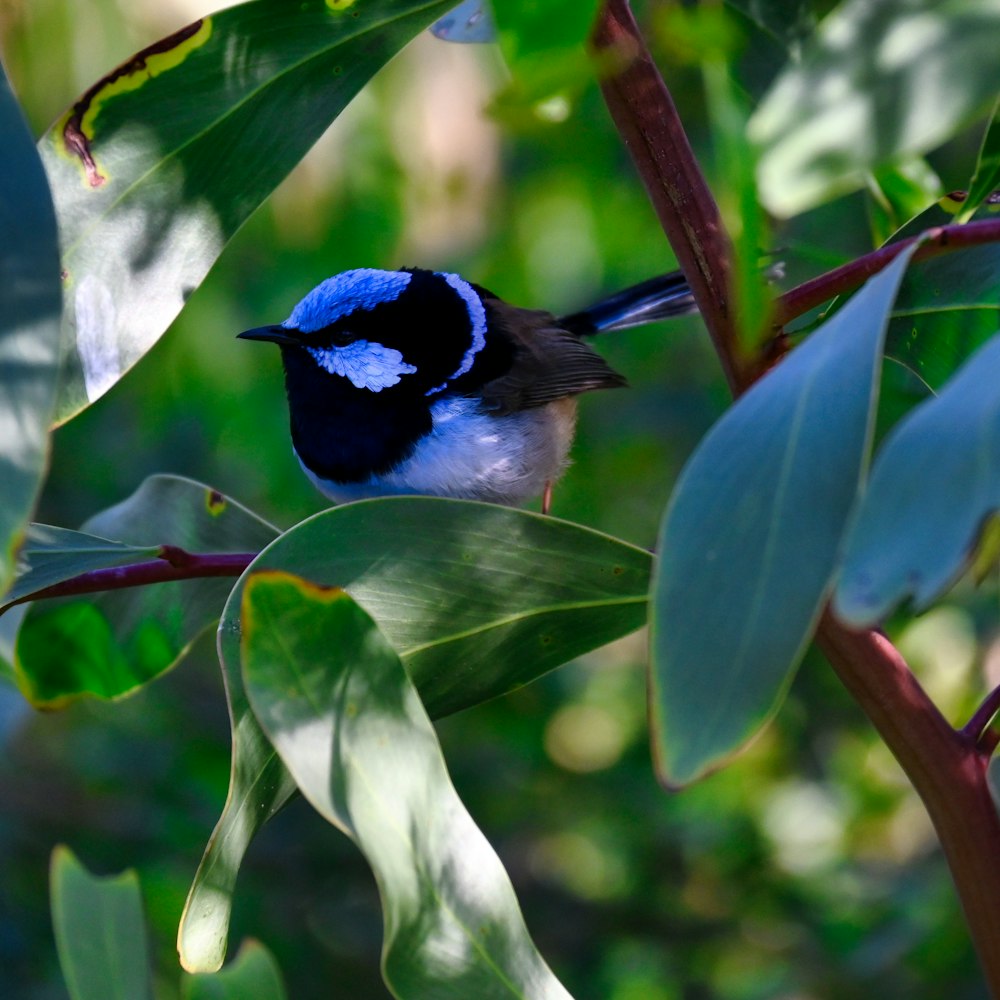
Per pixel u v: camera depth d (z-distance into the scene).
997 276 2.45
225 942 2.39
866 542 1.65
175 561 2.46
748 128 1.62
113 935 2.44
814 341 1.86
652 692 1.71
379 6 2.45
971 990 2.65
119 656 2.49
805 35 2.49
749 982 2.72
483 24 2.49
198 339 2.68
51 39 2.61
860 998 2.69
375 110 2.66
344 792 2.06
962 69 1.59
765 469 1.76
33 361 2.02
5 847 2.72
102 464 2.73
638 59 2.44
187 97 2.45
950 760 2.42
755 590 1.70
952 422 1.67
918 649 2.69
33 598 2.46
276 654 2.10
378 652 2.14
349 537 2.44
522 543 2.45
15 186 2.09
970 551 1.59
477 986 2.18
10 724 2.52
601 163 2.70
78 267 2.45
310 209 2.66
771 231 2.50
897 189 2.49
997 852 2.40
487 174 2.70
